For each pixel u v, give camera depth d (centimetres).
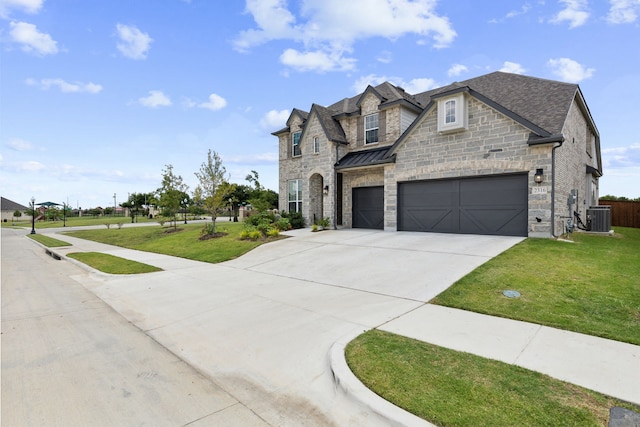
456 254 922
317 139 1830
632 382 310
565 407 271
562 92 1277
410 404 283
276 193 3578
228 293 725
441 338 425
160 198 2594
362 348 398
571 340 410
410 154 1428
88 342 476
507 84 1489
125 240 2188
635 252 922
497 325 468
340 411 296
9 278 988
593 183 1997
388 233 1433
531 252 888
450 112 1272
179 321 561
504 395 290
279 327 507
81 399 323
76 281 929
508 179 1187
